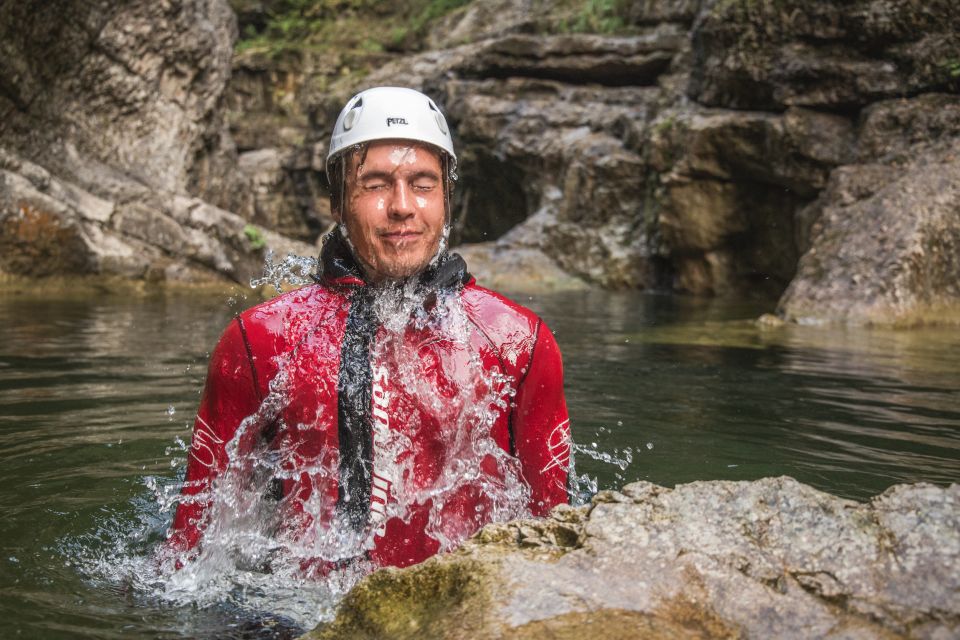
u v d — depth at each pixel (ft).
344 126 6.59
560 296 33.12
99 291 31.53
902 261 23.12
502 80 46.34
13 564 6.46
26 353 16.25
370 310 6.42
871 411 11.68
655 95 41.19
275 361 6.30
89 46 37.93
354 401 6.15
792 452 9.61
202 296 30.27
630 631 4.13
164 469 9.00
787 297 24.40
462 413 6.33
